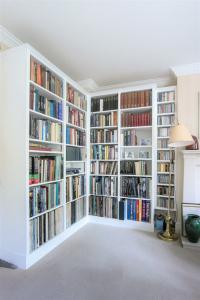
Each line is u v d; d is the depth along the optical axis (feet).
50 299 5.02
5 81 6.71
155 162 10.03
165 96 10.32
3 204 6.67
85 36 7.32
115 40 7.56
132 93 10.53
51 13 6.15
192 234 7.97
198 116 9.38
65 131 8.87
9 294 5.19
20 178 6.43
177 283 5.70
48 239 7.55
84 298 5.06
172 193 10.01
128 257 7.20
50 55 8.73
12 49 6.63
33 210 6.73
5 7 5.91
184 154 9.20
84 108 10.99
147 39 7.48
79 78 11.22
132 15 6.21
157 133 10.35
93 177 11.25
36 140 7.00
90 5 5.82
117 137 10.75
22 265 6.35
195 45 7.89
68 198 9.14
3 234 6.66
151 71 10.31
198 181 9.13
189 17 6.28
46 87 7.59
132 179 10.43
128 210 10.48
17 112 6.51
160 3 5.72
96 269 6.38
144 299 5.04
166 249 7.88
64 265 6.59
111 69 10.11
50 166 7.77
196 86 9.48
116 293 5.25
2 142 6.70
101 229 10.05
